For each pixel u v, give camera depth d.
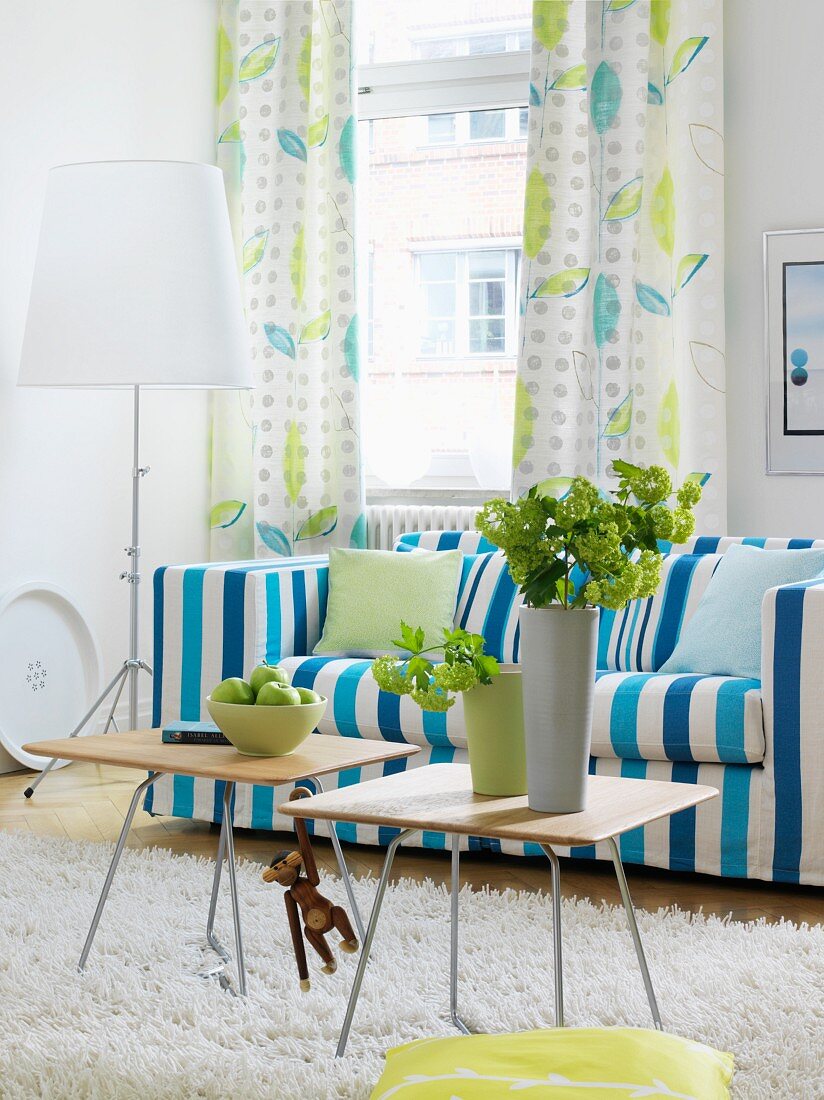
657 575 1.85
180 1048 1.96
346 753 2.28
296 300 4.85
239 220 5.03
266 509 4.88
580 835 1.68
